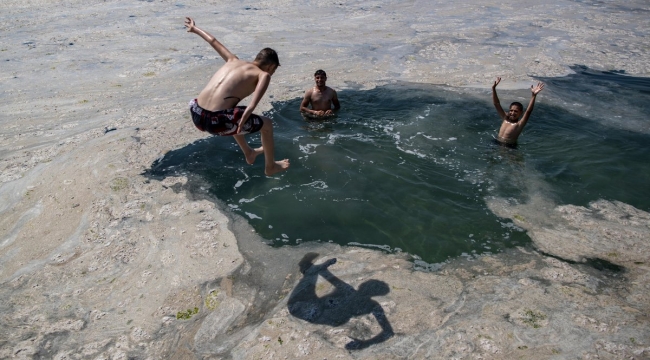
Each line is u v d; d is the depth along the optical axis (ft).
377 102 25.99
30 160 20.39
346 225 16.20
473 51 35.04
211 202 17.52
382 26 42.01
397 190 18.06
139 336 12.17
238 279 13.91
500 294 12.84
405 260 14.47
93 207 17.29
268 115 24.48
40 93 27.43
